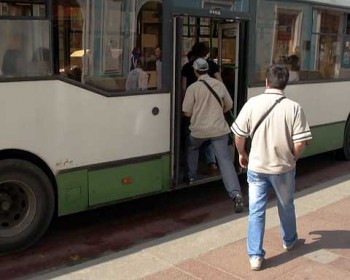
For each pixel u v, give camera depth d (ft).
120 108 17.21
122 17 17.02
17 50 14.80
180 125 20.12
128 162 17.70
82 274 13.91
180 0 18.45
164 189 19.02
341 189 22.22
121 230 18.07
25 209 15.83
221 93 19.42
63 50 15.69
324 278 13.56
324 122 26.09
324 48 25.73
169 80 18.53
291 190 14.38
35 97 15.19
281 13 22.74
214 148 19.56
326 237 16.39
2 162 14.88
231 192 19.34
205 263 14.51
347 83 27.45
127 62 17.31
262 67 22.06
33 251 16.11
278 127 13.66
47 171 15.99
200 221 19.01
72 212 16.52
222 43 21.98
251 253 14.10
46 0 15.20
